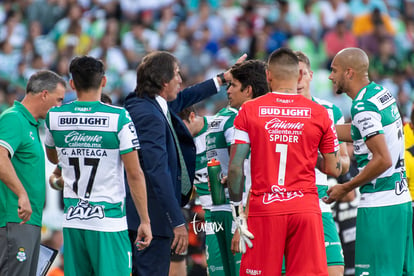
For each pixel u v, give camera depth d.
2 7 54.78
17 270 18.72
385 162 18.09
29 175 18.88
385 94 18.89
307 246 16.69
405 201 19.20
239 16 58.78
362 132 18.56
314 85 54.03
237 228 18.19
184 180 19.05
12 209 18.75
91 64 17.12
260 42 54.66
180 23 55.88
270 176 16.78
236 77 20.11
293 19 58.00
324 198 19.17
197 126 22.95
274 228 16.69
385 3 62.62
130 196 18.62
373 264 19.08
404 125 23.72
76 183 17.22
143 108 18.09
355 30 59.72
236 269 20.97
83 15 55.62
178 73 18.81
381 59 58.22
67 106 17.34
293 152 16.77
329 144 17.02
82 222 17.09
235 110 20.92
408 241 19.45
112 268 17.06
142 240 17.22
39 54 50.47
